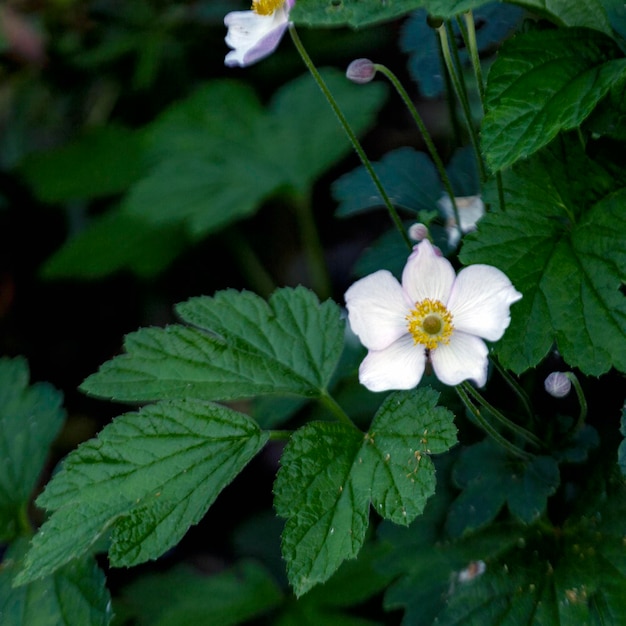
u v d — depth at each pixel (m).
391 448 0.72
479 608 0.75
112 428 0.73
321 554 0.70
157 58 1.17
